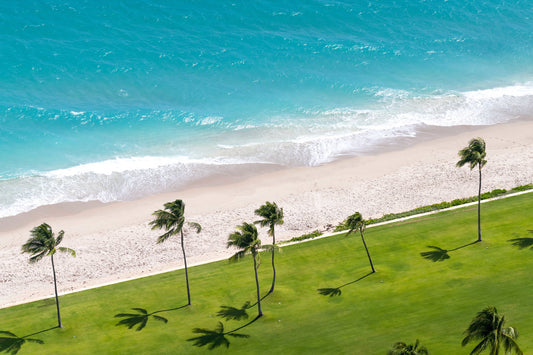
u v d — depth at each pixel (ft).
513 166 275.18
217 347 174.50
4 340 181.16
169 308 194.70
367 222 238.48
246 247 181.78
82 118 326.65
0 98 336.29
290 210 253.85
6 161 292.61
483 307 178.29
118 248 233.14
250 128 323.57
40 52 371.97
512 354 150.82
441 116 332.39
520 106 340.59
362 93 355.36
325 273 207.82
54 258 228.02
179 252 229.45
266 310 190.39
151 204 264.52
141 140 312.71
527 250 207.00
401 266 207.00
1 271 220.23
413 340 167.22
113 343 178.91
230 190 272.72
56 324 188.96
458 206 243.81
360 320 180.24
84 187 275.59
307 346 170.71
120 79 358.84
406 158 293.02
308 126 324.60
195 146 308.40
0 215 255.29
